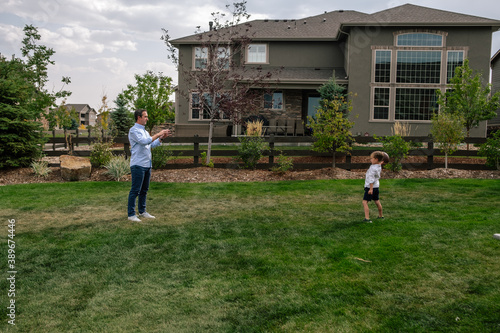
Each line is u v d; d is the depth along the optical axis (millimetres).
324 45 18797
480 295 2682
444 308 2520
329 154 10008
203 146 14305
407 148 9000
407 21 15906
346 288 2848
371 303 2611
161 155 9516
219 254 3654
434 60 16172
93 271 3268
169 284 2990
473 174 8789
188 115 18562
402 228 4371
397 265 3262
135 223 4840
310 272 3170
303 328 2316
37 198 6453
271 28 19750
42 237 4234
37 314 2539
